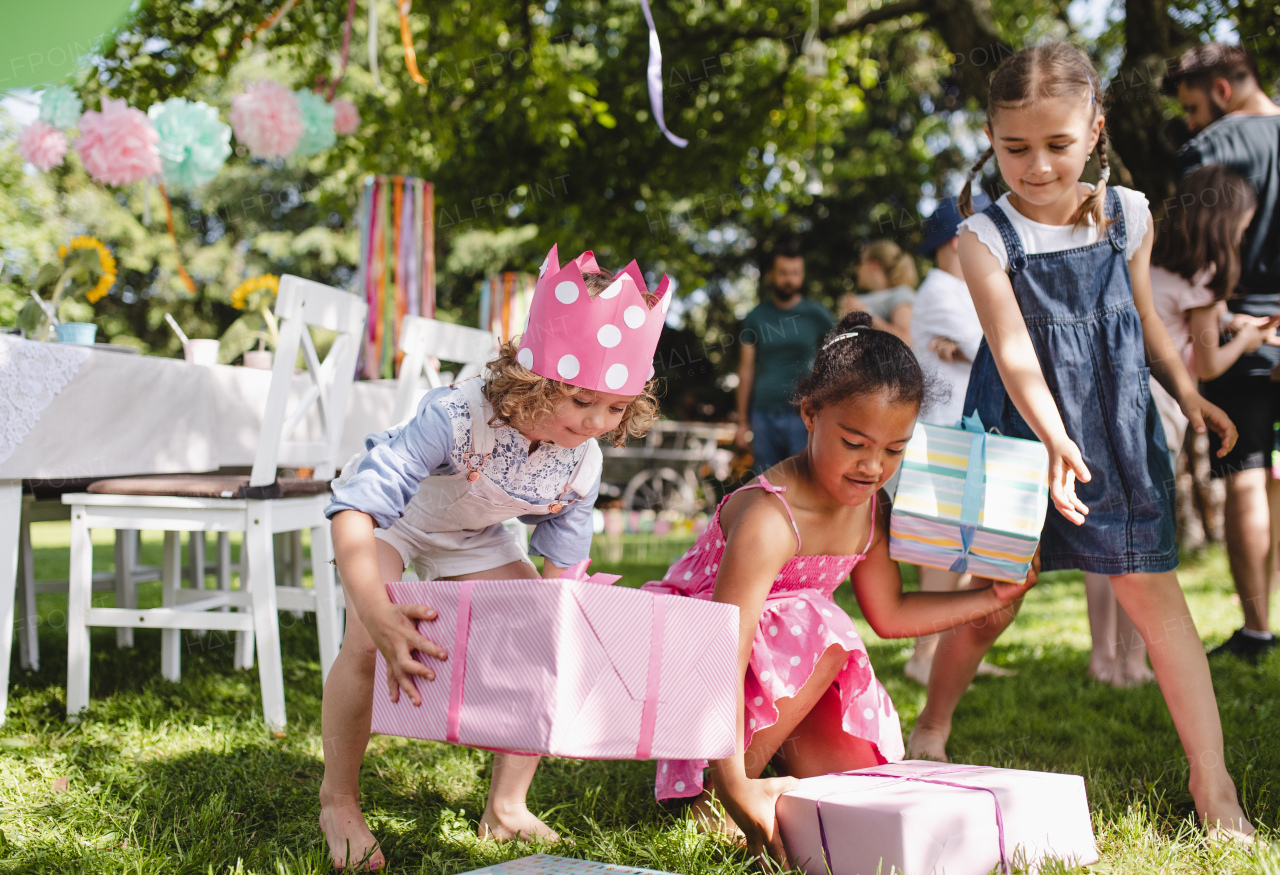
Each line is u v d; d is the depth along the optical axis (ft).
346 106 15.97
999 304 5.98
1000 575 5.69
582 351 4.47
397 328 14.64
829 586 5.93
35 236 34.37
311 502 8.46
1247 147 9.25
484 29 20.30
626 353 4.51
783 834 4.81
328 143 15.80
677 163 25.20
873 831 4.35
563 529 5.72
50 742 6.82
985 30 17.16
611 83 24.93
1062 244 6.01
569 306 4.46
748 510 5.40
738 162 25.00
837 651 5.45
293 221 52.39
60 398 7.55
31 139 12.06
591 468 5.52
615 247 27.22
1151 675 9.00
